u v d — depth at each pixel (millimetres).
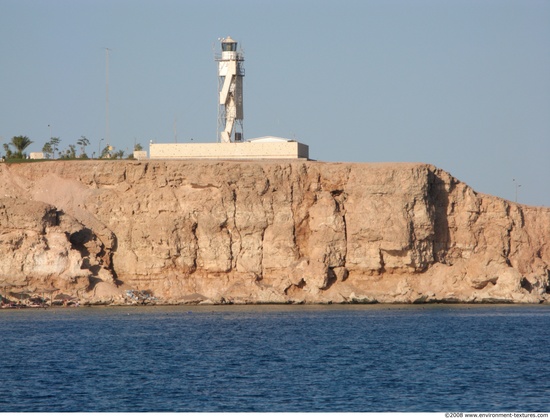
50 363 109375
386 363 109188
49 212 180125
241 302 180625
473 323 151125
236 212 185625
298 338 131375
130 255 185500
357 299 181750
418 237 184750
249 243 185375
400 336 134125
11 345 124750
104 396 89938
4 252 176500
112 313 165875
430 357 114188
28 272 176375
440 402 87125
